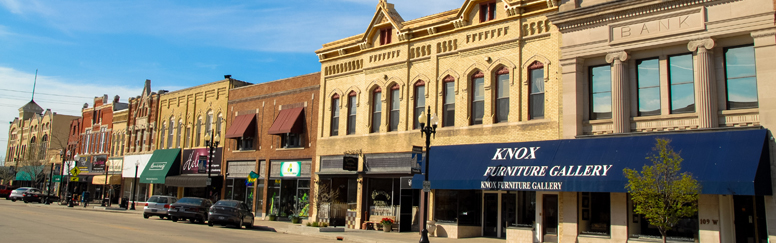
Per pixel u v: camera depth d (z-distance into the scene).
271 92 37.22
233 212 28.23
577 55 21.22
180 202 31.66
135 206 49.31
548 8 22.58
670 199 15.65
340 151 30.86
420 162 25.56
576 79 21.14
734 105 17.92
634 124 19.81
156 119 48.94
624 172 16.92
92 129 60.16
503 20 24.19
